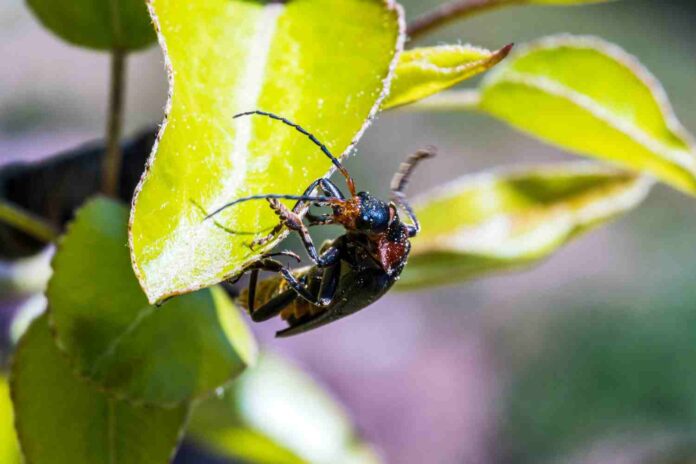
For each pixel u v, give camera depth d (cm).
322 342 49
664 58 76
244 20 14
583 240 62
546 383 51
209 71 14
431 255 18
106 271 15
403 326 52
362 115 14
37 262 18
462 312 54
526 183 18
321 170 14
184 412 15
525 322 55
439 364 50
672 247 60
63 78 57
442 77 14
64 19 16
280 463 19
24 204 17
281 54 14
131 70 58
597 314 55
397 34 14
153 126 17
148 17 16
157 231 13
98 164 17
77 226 15
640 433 50
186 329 15
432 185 62
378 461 19
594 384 52
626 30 79
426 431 48
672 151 17
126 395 15
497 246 18
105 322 15
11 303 20
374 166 62
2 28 58
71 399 15
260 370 19
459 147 65
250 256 13
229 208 13
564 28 77
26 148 50
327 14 14
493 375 51
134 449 15
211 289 15
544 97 17
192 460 28
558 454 48
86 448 15
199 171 13
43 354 15
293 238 38
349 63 14
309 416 19
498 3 16
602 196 18
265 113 14
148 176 13
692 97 75
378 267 15
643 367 52
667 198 65
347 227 15
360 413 47
